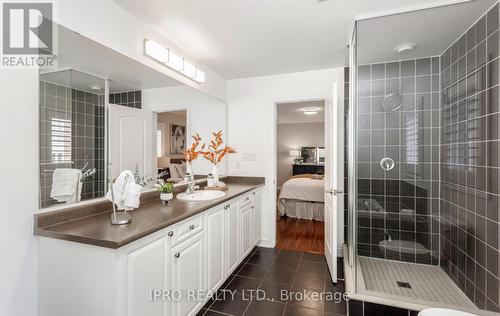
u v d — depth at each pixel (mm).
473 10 1741
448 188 2316
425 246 2549
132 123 1979
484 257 1778
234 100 3361
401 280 2254
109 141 1782
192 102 2691
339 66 2877
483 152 1793
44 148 1360
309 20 1895
